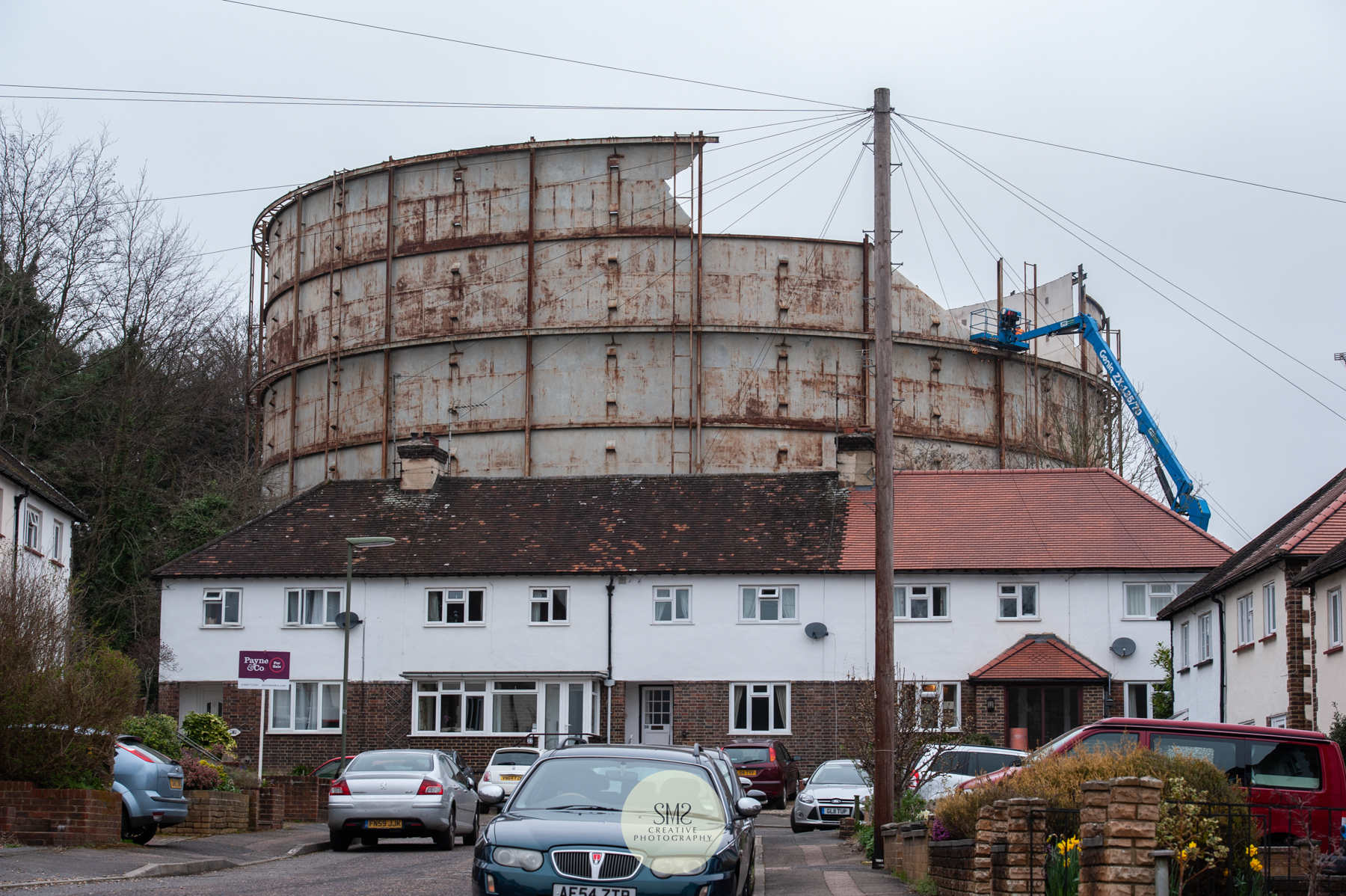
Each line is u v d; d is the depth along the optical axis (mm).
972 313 67688
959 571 42781
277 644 44812
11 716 19750
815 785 31234
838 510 45938
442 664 44125
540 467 60688
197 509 58375
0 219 51938
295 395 66500
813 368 61688
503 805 13609
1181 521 44594
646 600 43906
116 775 21406
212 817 25438
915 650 42719
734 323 61188
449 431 61250
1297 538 28281
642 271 61562
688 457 60250
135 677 21641
